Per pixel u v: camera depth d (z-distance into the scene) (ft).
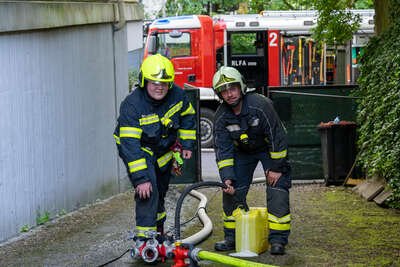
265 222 22.63
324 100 37.04
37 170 27.20
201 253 18.19
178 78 57.00
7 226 24.90
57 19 28.48
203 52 56.75
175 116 21.56
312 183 36.81
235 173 22.75
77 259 22.11
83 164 31.40
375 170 29.14
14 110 25.53
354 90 35.04
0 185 24.48
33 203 26.84
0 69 24.58
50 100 28.37
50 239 24.89
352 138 35.19
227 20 57.72
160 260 21.58
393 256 22.04
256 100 21.91
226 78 21.39
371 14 57.57
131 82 54.24
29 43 26.71
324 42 41.01
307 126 37.06
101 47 33.91
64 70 29.68
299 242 23.95
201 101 56.54
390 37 31.09
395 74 28.45
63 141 29.45
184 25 56.80
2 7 24.32
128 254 22.77
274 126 21.97
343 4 38.99
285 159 22.17
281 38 57.88
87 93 32.04
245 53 57.77
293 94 37.09
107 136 34.42
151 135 21.17
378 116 29.86
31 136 26.78
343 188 34.65
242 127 21.93
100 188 33.30
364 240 24.11
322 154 36.11
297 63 58.13
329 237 24.61
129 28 40.06
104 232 25.82
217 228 26.30
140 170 20.81
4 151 24.76
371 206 29.91
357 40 57.26
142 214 21.12
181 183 36.42
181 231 25.99
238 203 22.82
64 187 29.45
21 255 22.76
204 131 56.59
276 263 21.38
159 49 56.90
